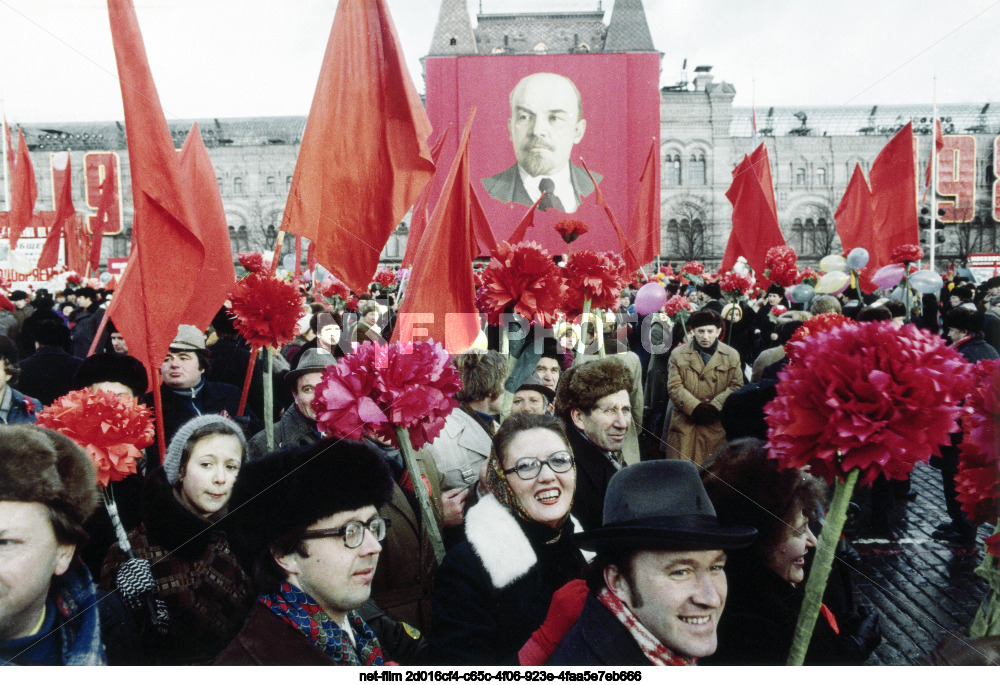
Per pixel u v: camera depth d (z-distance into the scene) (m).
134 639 1.62
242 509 1.53
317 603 1.54
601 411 1.92
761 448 1.65
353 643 1.60
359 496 1.52
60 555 1.60
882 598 1.79
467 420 2.14
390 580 1.86
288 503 1.50
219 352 2.57
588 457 1.90
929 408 1.36
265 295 2.38
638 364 2.42
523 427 1.76
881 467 1.43
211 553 1.64
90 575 1.65
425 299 2.38
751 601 1.61
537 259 2.29
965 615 1.76
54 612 1.60
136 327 2.45
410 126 2.49
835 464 1.47
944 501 1.97
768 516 1.58
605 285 2.42
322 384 1.72
